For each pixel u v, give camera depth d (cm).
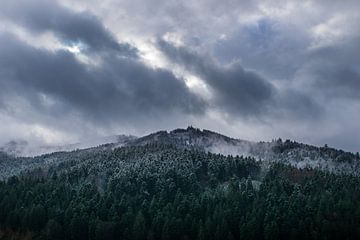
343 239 19100
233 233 19512
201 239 18600
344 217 19875
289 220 19250
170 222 19188
